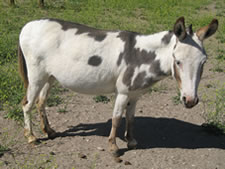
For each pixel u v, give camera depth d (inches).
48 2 634.2
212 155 173.8
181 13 628.4
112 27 474.9
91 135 191.6
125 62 158.9
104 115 221.9
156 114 227.8
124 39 162.2
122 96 163.5
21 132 189.3
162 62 153.6
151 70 155.8
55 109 226.4
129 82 159.2
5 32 381.7
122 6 653.9
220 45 422.6
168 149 179.3
